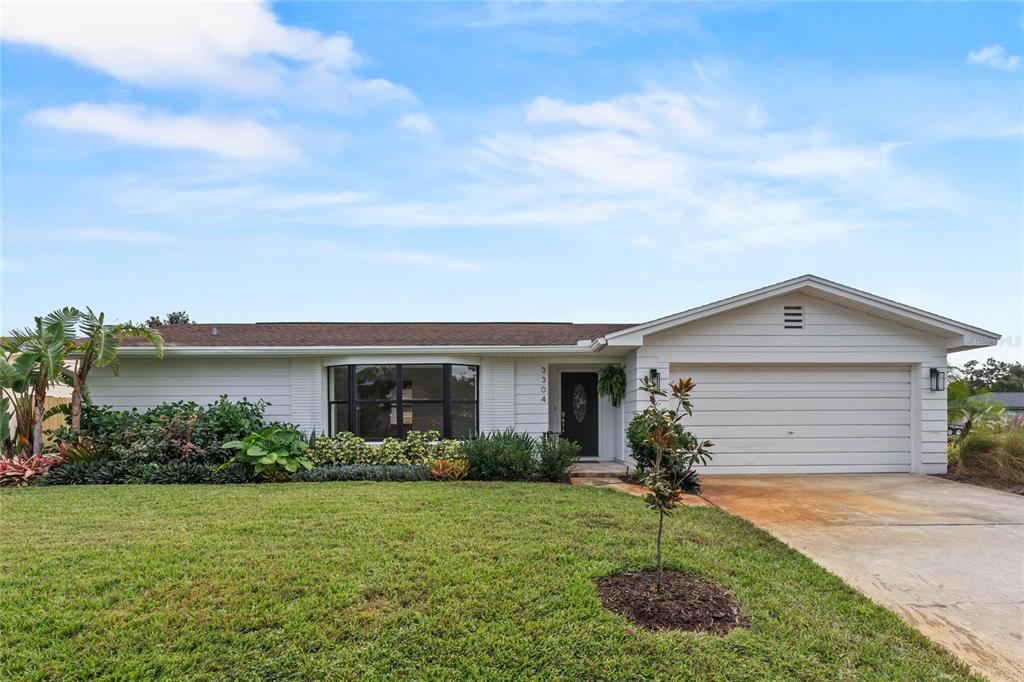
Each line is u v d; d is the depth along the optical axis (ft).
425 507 23.88
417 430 38.81
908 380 38.55
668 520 22.58
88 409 36.22
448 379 39.32
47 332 33.50
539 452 34.73
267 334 43.42
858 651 12.69
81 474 31.55
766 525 23.70
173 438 33.22
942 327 36.32
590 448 43.29
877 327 37.73
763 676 11.63
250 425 35.12
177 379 39.60
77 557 17.04
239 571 15.96
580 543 19.10
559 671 11.74
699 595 15.10
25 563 16.52
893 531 22.82
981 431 39.63
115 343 34.68
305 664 11.77
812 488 32.63
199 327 46.93
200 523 21.04
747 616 14.12
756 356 37.40
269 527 20.47
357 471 32.89
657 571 16.29
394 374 39.22
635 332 36.27
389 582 15.35
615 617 13.71
